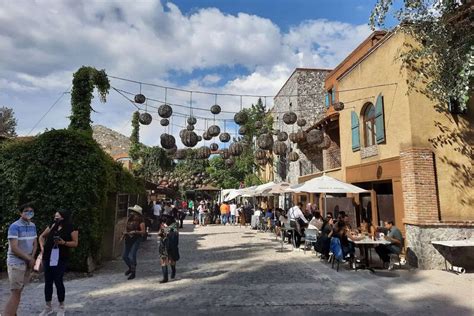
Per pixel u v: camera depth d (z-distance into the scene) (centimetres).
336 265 975
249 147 2750
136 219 845
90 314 552
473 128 989
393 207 1146
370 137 1290
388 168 1097
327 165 1792
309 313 559
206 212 2602
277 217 1667
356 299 638
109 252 1072
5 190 858
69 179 866
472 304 606
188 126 1198
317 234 1145
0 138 1078
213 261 1044
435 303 613
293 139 1395
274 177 2934
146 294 672
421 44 1004
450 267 902
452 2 831
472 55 731
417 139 966
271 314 554
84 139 897
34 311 567
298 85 2419
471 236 918
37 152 870
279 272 881
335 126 1725
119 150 3422
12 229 507
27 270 526
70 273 853
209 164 4409
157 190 2362
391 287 727
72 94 1113
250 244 1438
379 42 1167
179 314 554
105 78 1140
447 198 949
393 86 1080
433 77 964
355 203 1397
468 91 796
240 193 2264
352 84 1395
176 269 925
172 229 799
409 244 966
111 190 1034
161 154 2998
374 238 958
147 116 1075
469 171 970
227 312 563
